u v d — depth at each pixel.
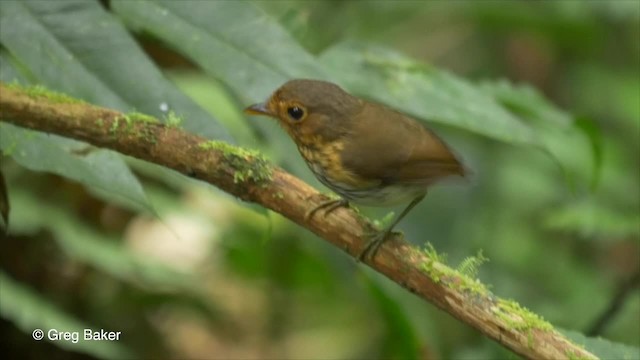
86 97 7.13
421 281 6.11
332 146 7.18
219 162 6.21
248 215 12.59
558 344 5.87
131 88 7.23
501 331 5.92
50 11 7.35
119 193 6.63
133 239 13.10
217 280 13.30
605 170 13.94
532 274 13.09
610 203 13.37
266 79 7.65
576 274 13.15
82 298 10.73
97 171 6.67
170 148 6.21
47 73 7.13
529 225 13.51
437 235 11.54
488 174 13.03
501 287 12.41
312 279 12.98
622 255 14.16
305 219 6.32
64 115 6.21
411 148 6.98
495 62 15.93
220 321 12.59
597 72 15.85
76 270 10.56
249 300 13.36
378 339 13.16
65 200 10.37
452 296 6.02
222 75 7.60
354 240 6.27
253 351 13.14
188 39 7.68
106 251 10.14
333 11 13.20
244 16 7.82
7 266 10.20
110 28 7.36
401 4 14.00
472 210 12.38
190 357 12.45
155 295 11.21
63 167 6.65
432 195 11.77
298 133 7.35
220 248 13.02
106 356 9.02
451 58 15.90
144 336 11.40
